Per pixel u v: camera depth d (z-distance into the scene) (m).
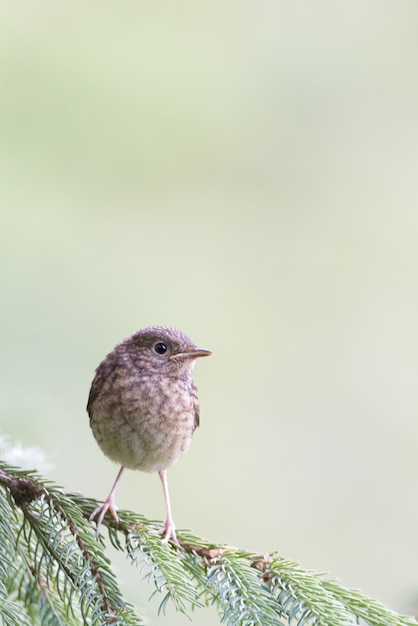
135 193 14.97
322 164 16.78
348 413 15.38
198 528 13.69
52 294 13.40
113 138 14.61
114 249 14.59
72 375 12.57
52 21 14.49
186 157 15.46
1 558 6.18
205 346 15.23
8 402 9.43
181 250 15.35
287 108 16.41
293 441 15.04
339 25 16.80
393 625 5.87
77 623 6.54
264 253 16.02
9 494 6.43
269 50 16.22
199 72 15.44
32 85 14.17
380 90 16.81
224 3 15.90
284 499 14.37
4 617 5.93
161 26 15.20
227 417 15.05
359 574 13.79
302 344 15.79
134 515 6.67
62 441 10.48
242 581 6.07
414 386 15.70
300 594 5.96
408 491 14.85
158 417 8.34
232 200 16.12
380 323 16.22
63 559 6.26
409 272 16.58
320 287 16.39
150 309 14.59
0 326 12.69
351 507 14.64
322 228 16.58
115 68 14.57
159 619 9.37
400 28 16.92
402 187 16.86
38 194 13.94
